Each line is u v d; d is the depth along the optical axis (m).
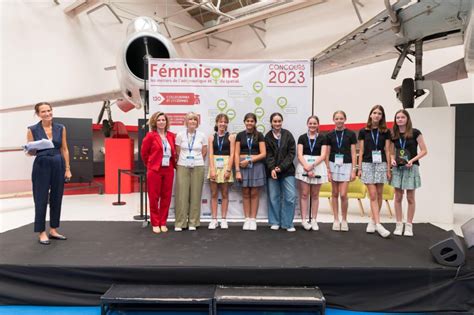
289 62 3.70
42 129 3.00
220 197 3.82
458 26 4.11
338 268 2.32
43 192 2.96
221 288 2.26
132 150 7.64
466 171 5.33
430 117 4.47
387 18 4.35
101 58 9.68
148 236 3.26
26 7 8.19
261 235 3.30
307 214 3.84
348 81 8.62
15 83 8.05
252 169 3.42
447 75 5.92
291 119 3.73
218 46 11.98
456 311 2.30
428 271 2.31
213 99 3.73
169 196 3.50
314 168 3.39
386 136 3.21
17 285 2.39
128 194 7.35
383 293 2.34
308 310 2.25
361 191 4.97
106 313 2.20
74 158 7.36
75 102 6.70
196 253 2.67
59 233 3.39
